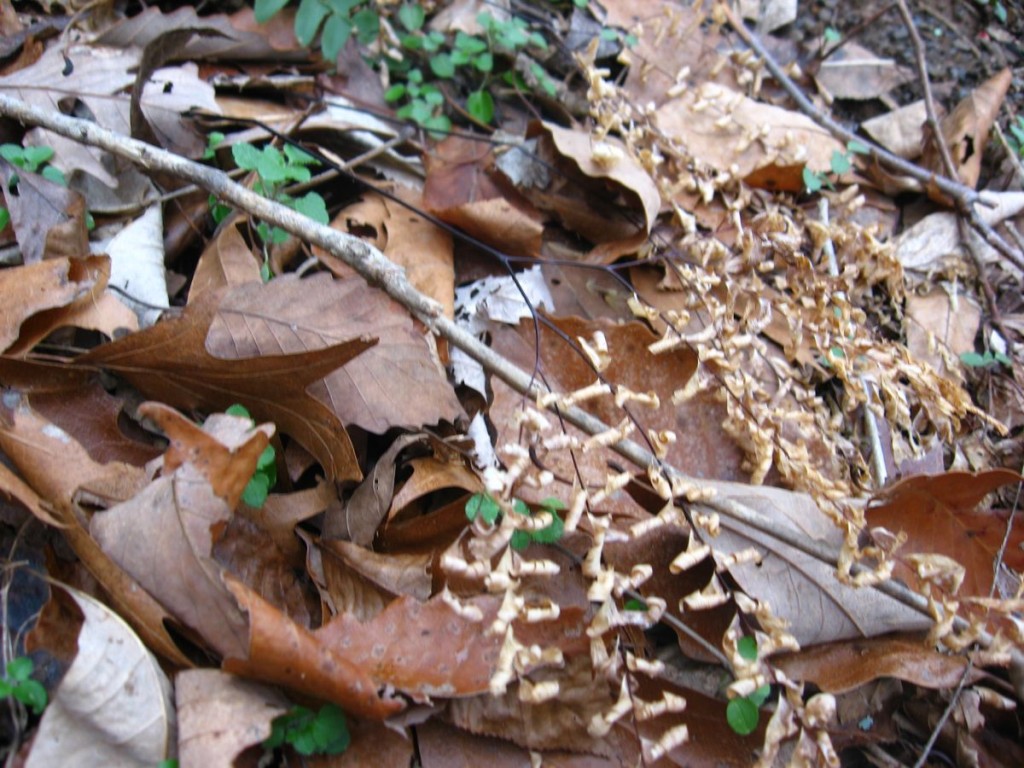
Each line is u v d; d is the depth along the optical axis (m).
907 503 0.42
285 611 0.37
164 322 0.37
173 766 0.31
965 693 0.42
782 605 0.40
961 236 0.61
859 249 0.55
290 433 0.39
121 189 0.46
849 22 0.74
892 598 0.41
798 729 0.37
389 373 0.40
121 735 0.31
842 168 0.59
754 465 0.44
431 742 0.35
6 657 0.34
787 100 0.66
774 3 0.72
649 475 0.39
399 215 0.50
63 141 0.45
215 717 0.31
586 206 0.52
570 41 0.63
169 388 0.39
